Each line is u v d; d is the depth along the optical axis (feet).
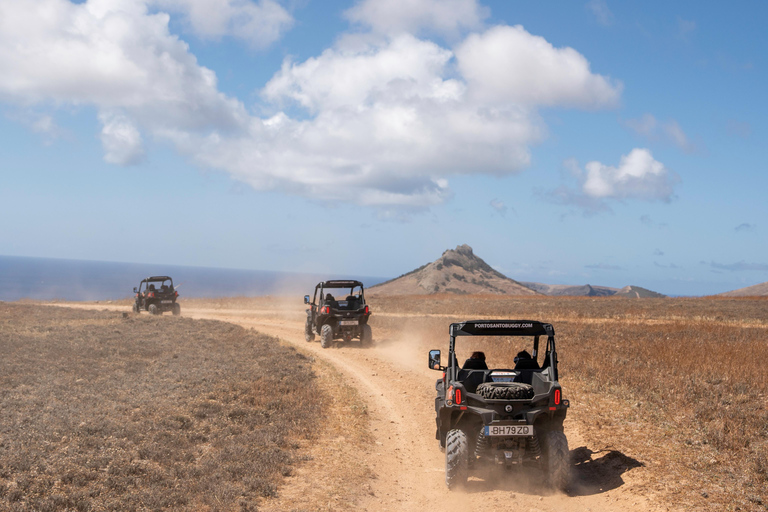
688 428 28.96
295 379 44.86
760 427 27.99
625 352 54.29
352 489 22.59
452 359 25.32
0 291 543.39
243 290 604.49
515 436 22.41
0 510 17.88
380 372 51.57
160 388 39.24
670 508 19.63
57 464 22.88
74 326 80.07
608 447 27.43
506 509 20.68
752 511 18.86
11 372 43.09
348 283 70.44
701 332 77.51
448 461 22.72
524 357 26.81
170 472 22.70
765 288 355.97
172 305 107.45
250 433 28.96
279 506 20.22
